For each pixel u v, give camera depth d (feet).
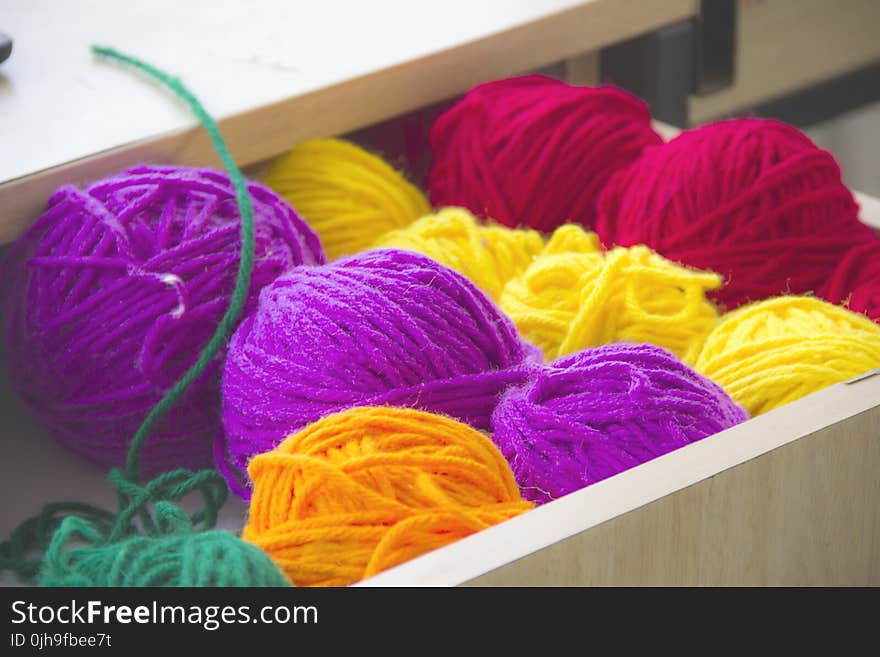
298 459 2.57
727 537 2.60
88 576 2.54
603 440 2.78
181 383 3.18
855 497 2.76
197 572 2.35
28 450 3.70
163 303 3.17
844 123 7.20
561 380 2.88
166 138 3.62
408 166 4.51
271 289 3.13
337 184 3.76
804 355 3.08
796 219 3.52
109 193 3.27
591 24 4.44
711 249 3.50
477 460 2.69
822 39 5.74
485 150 3.84
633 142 3.86
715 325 3.35
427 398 2.91
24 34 4.26
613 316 3.28
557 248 3.56
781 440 2.60
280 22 4.33
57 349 3.28
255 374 2.98
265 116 3.78
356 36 4.21
